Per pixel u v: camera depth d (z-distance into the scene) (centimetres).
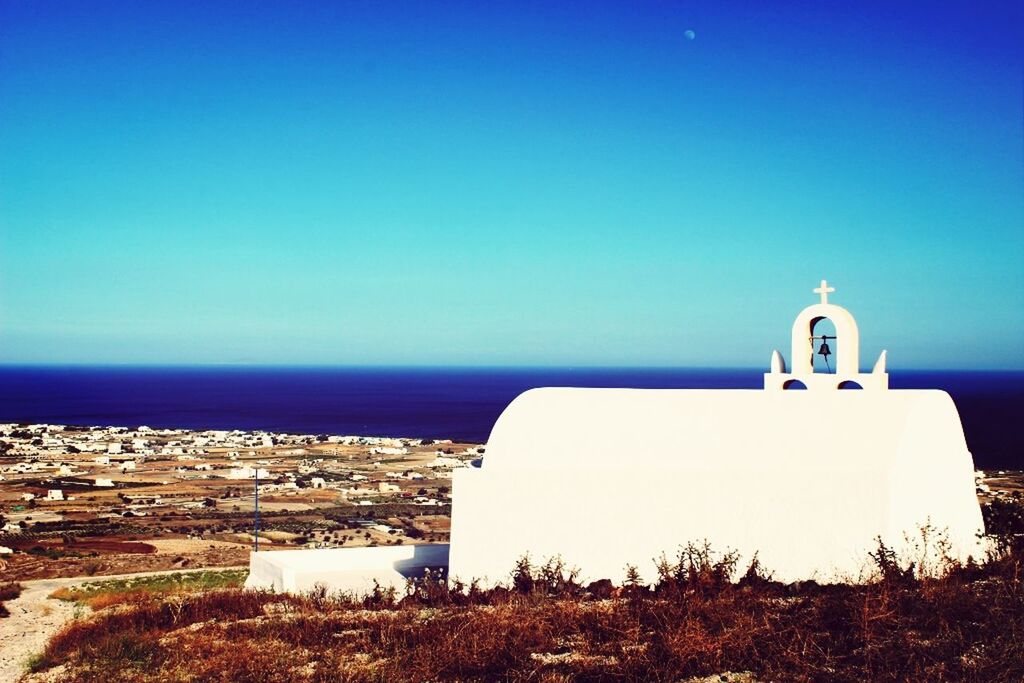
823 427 1917
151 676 1523
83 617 2441
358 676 1420
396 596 2067
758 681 1317
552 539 1906
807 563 1819
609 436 1961
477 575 1927
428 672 1422
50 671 1680
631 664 1384
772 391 2025
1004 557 1888
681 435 1944
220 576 3503
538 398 2062
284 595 2170
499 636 1528
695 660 1389
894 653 1355
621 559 1878
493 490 1934
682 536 1866
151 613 2095
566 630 1595
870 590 1648
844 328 2102
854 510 1812
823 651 1406
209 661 1566
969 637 1413
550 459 1947
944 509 1917
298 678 1441
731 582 1806
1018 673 1258
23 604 2861
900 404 1922
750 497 1855
